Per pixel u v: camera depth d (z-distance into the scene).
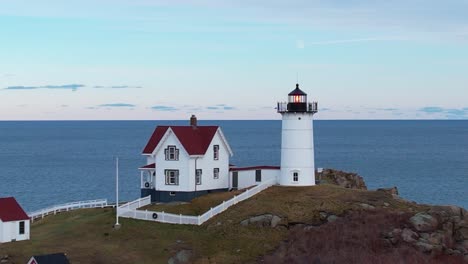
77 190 168.38
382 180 186.88
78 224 83.31
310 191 87.50
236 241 73.62
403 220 74.69
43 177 199.75
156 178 92.00
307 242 71.56
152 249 72.25
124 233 77.62
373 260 66.12
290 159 91.56
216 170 94.62
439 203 143.38
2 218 75.31
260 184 89.62
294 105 91.31
